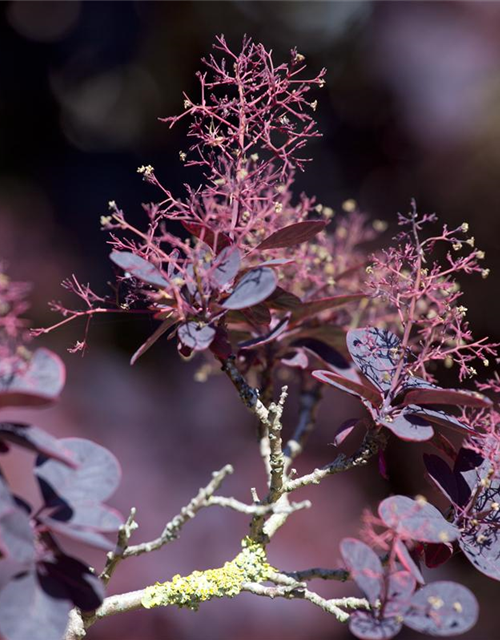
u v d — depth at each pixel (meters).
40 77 4.49
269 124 1.02
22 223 3.45
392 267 1.05
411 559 0.92
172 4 4.52
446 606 0.90
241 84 1.01
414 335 1.24
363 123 3.93
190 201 1.01
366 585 0.91
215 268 0.97
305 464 2.72
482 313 3.34
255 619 2.25
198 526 2.38
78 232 3.64
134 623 2.15
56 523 0.88
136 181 3.98
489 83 3.58
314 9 4.43
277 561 2.35
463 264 1.00
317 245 1.23
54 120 4.42
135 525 0.92
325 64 4.25
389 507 0.93
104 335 2.94
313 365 1.19
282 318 1.07
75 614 0.96
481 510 0.96
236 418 2.82
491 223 3.53
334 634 2.28
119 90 4.59
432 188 3.65
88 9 4.55
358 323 1.23
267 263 0.99
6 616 0.86
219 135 1.02
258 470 2.64
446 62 3.68
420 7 3.93
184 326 0.97
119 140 4.44
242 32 4.54
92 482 0.91
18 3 4.44
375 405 0.98
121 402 2.69
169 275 0.98
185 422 2.74
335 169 3.91
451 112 3.57
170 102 4.49
